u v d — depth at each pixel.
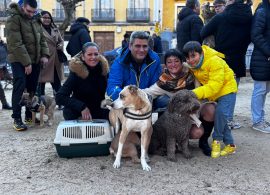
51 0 28.03
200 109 4.07
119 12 28.22
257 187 3.36
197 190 3.27
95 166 3.83
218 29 5.19
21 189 3.29
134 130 3.75
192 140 4.89
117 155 3.80
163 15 28.19
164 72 4.27
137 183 3.41
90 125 4.01
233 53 5.18
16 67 5.43
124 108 3.66
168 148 4.01
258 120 5.47
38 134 5.35
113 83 4.20
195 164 3.93
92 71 4.42
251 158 4.16
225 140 4.32
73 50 6.95
